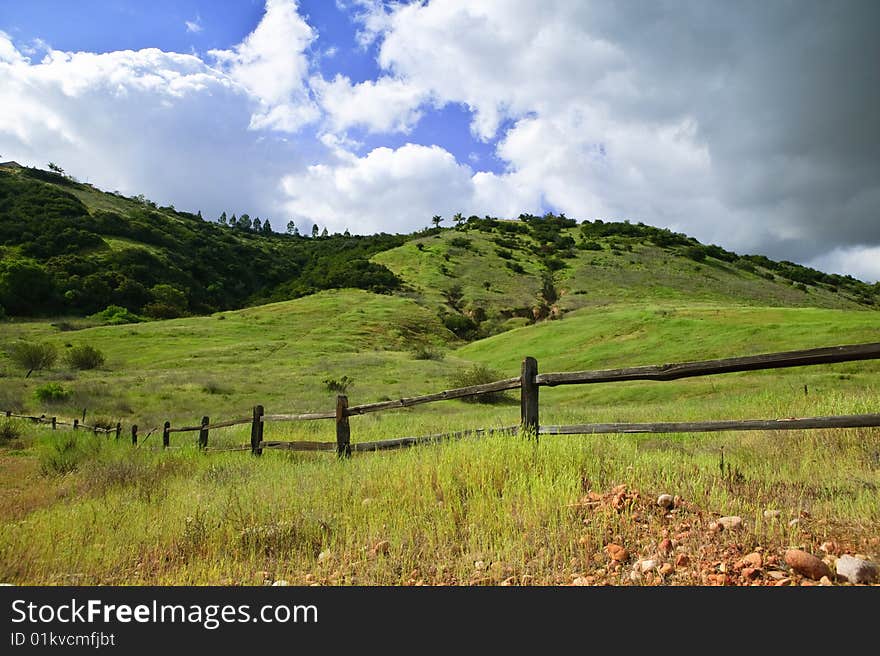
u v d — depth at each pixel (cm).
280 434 1405
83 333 7425
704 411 1413
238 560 458
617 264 14050
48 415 2652
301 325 8769
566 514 427
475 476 527
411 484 545
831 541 338
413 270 13875
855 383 2511
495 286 12600
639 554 360
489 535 405
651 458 584
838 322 4778
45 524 581
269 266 17338
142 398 3731
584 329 6694
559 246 16850
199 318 8975
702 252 15438
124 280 11381
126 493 768
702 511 409
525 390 602
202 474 881
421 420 1825
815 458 586
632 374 498
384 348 7706
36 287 10175
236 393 4094
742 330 5100
